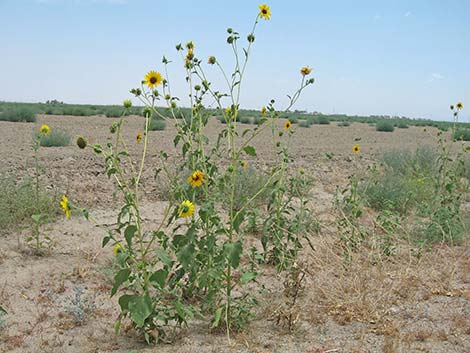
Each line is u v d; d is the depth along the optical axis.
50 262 5.12
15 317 4.07
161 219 6.57
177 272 3.94
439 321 4.25
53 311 4.20
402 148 16.48
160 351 3.61
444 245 6.25
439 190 8.10
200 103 4.29
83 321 4.05
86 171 8.98
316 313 4.29
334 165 11.81
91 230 6.03
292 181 6.83
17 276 4.77
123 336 3.85
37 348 3.65
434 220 6.42
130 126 21.19
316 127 30.95
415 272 5.25
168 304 4.12
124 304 3.39
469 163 10.99
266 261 5.43
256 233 6.28
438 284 4.99
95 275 4.91
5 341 3.71
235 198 6.98
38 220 5.23
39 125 19.94
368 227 6.59
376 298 4.54
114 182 8.21
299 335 3.91
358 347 3.76
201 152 4.21
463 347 3.81
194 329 3.96
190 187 4.04
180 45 4.27
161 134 18.25
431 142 20.53
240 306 3.92
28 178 7.04
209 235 3.94
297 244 5.27
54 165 9.58
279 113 4.36
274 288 4.82
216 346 3.69
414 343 3.86
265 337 3.86
